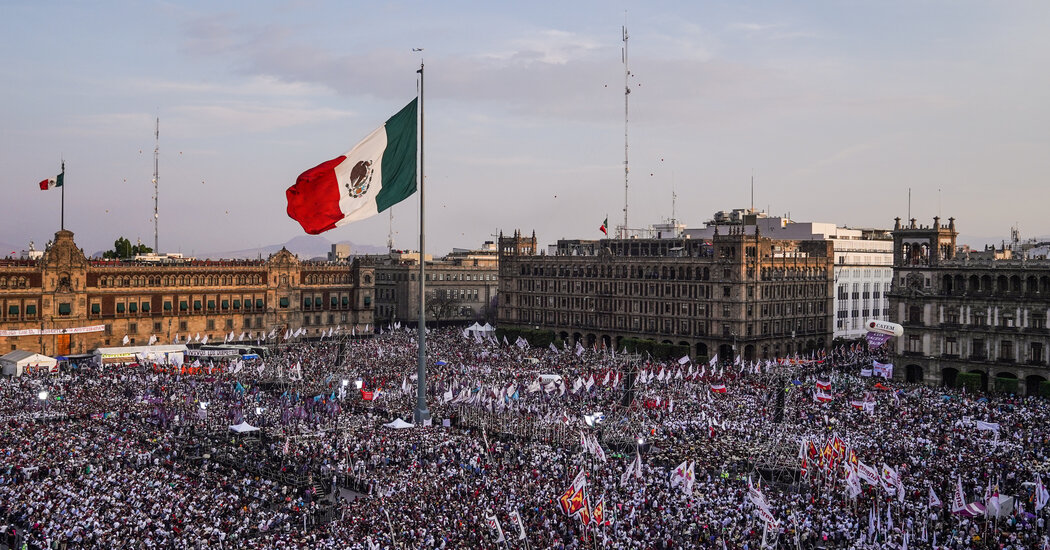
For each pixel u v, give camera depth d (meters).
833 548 65.12
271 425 110.81
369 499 76.38
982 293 147.25
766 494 78.69
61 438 93.88
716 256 194.38
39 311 181.75
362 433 102.75
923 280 154.25
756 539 64.75
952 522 69.75
